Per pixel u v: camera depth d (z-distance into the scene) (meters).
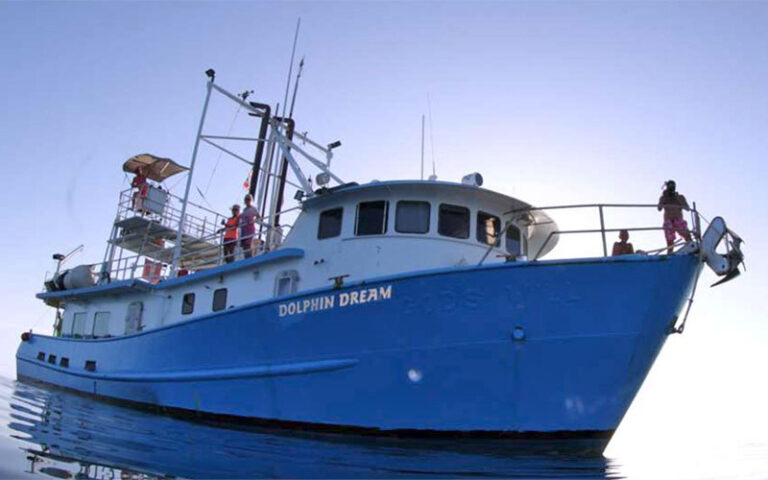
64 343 17.19
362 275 10.72
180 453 7.80
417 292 9.20
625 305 8.47
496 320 8.79
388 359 9.32
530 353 8.66
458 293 8.99
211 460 7.43
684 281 8.62
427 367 9.05
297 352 10.27
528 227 12.60
